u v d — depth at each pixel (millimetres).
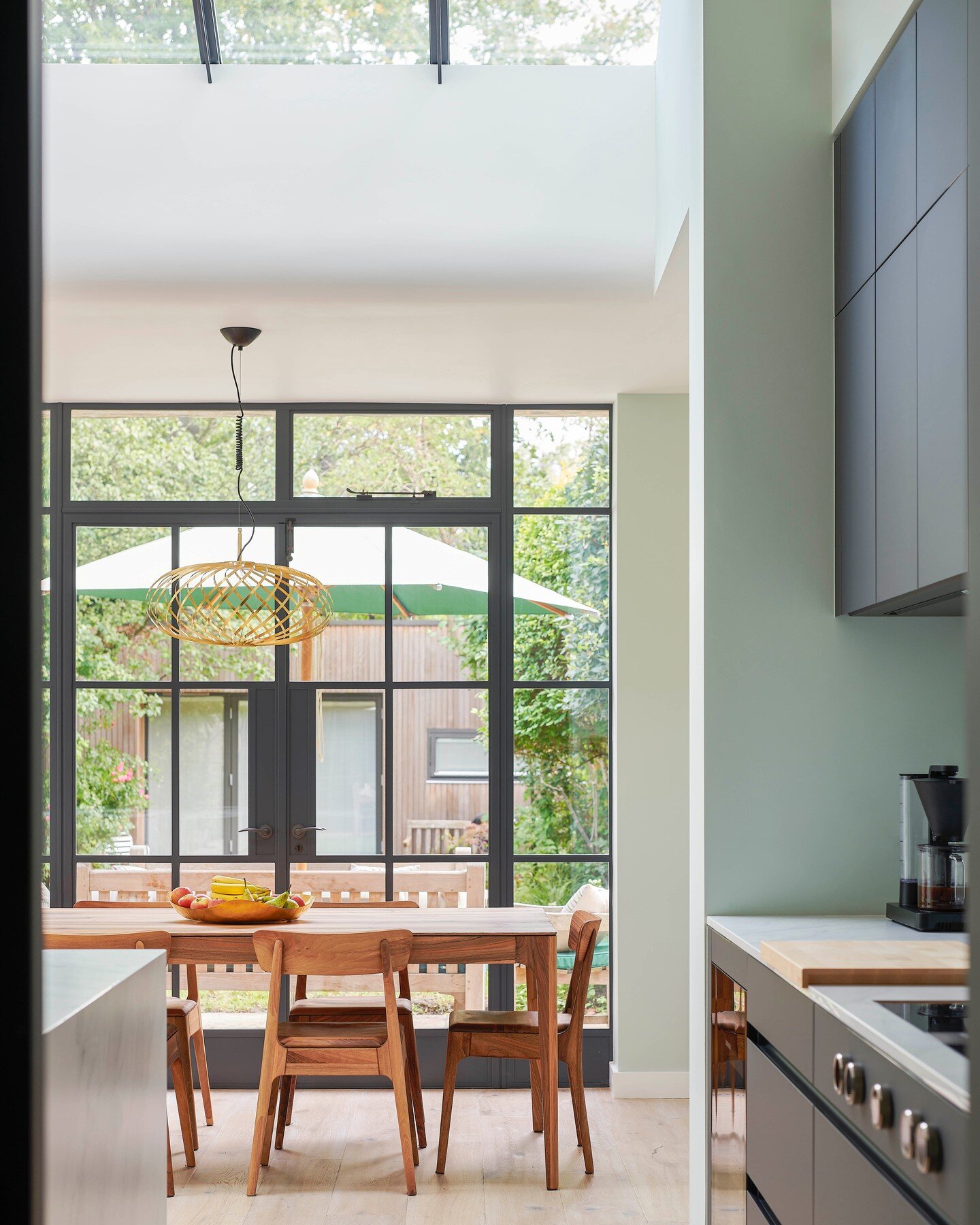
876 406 2281
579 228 3598
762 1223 2076
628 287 3582
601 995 4691
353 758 4812
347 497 4836
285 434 4840
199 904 3789
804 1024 1821
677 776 4559
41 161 561
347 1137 4012
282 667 4820
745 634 2613
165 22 3504
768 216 2666
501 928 3652
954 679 2619
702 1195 2570
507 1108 4363
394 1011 3449
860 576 2400
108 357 4172
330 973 3445
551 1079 3516
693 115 2787
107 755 4789
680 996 4496
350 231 3604
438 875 4770
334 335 3918
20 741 531
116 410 4836
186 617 4336
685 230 3070
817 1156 1725
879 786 2604
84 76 3611
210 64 3619
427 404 4844
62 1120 1576
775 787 2594
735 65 2684
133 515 4816
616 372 4348
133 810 4781
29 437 541
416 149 3633
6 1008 521
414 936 3570
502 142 3627
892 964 1821
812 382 2650
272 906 3758
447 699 4820
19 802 530
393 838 4781
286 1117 3875
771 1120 2008
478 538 4859
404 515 4840
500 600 4816
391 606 4832
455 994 4688
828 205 2668
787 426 2645
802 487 2641
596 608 4824
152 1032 2094
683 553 4629
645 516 4637
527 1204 3371
